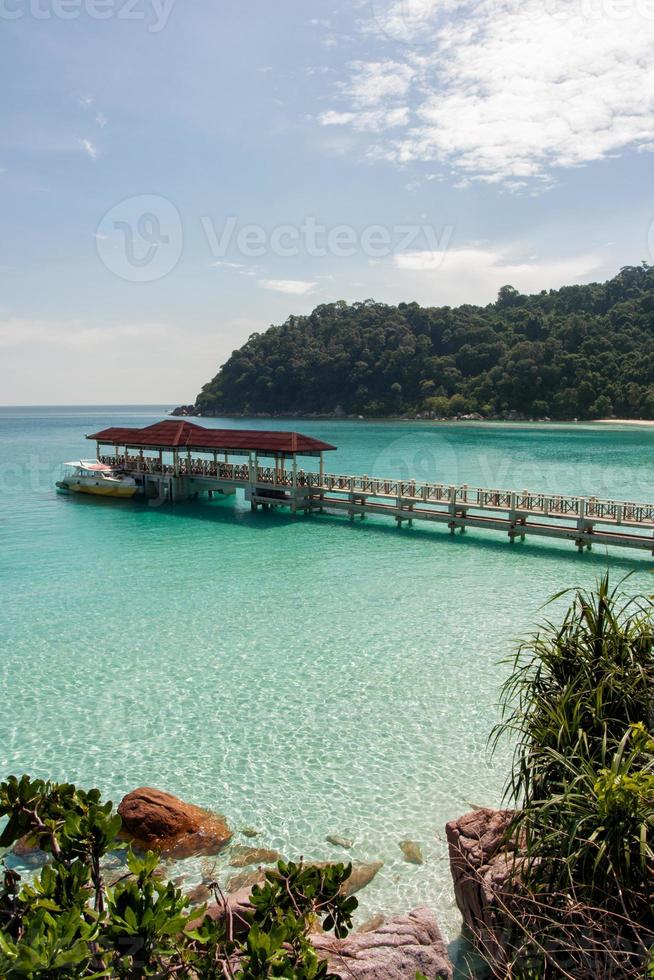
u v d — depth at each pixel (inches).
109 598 729.6
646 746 192.7
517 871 220.8
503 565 860.0
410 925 246.4
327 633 610.5
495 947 225.6
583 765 193.3
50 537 1075.9
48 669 536.7
